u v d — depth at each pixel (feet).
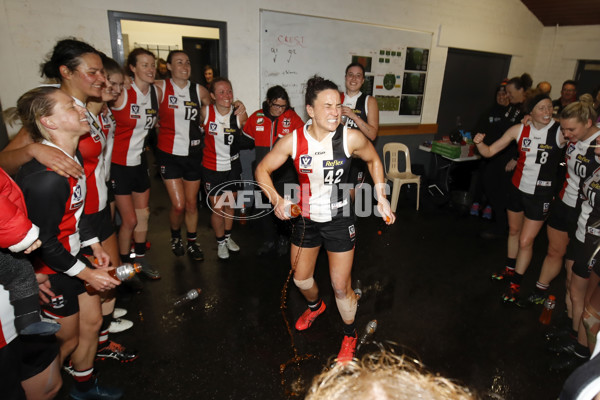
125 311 8.91
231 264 11.43
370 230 14.37
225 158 10.79
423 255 12.49
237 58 14.08
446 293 10.29
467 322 9.08
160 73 20.15
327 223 7.08
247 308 9.34
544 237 14.42
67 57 5.93
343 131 6.69
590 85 21.11
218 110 10.29
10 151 5.06
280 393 6.89
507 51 21.24
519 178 9.61
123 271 6.26
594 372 2.55
